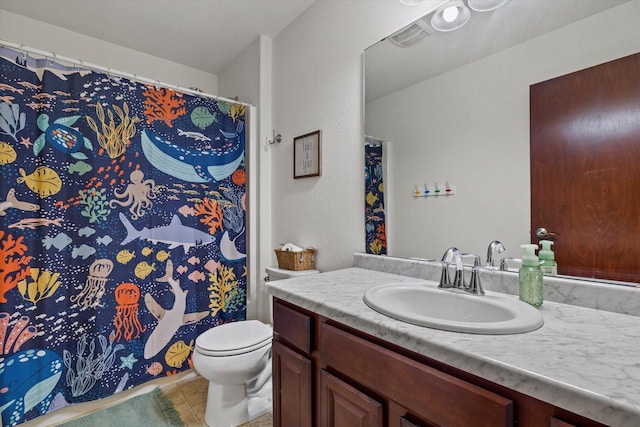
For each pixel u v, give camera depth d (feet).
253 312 7.22
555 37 3.21
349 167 5.31
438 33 4.19
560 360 1.84
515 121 3.48
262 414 5.37
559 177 3.14
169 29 6.95
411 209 4.48
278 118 7.00
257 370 5.00
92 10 6.29
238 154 7.04
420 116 4.38
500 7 3.64
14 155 4.73
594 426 1.51
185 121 6.34
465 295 3.24
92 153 5.35
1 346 4.59
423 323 2.40
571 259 3.05
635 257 2.68
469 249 3.87
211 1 6.04
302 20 6.35
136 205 5.75
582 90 3.02
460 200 3.97
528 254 2.99
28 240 4.82
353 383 2.78
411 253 4.48
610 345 2.06
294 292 3.49
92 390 5.30
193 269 6.41
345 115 5.39
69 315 5.13
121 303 5.58
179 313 6.23
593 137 2.94
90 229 5.31
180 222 6.24
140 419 5.21
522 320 2.40
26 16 6.45
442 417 2.09
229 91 8.50
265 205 7.16
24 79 4.84
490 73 3.70
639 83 2.70
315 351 3.27
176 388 6.11
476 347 2.02
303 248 6.24
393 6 4.67
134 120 5.76
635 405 1.40
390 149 4.74
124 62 7.68
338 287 3.72
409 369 2.31
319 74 5.90
